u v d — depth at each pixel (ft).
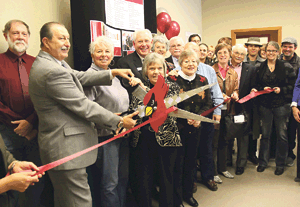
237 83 9.68
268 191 8.73
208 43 23.36
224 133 9.43
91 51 6.17
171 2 17.04
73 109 4.58
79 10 8.02
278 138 10.09
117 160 6.18
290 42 10.50
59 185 4.83
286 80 9.84
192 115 4.36
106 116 4.80
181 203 7.34
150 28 11.98
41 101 4.62
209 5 22.97
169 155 6.44
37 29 7.55
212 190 8.82
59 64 5.14
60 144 4.63
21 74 6.07
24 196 6.09
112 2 9.19
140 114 5.08
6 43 6.66
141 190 6.48
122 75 5.37
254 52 13.58
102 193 6.13
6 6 6.58
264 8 21.35
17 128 5.71
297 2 20.44
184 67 7.31
